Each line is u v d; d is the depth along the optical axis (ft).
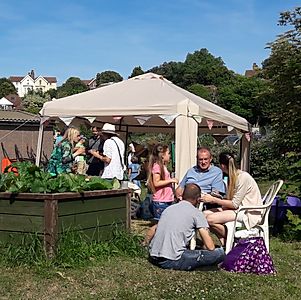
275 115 43.09
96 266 19.13
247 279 18.61
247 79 144.66
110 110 32.35
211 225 21.01
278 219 28.19
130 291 16.65
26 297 15.81
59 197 19.04
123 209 22.41
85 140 40.04
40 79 426.10
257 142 67.97
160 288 17.10
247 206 21.30
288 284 18.31
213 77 230.27
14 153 56.29
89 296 16.05
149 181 25.77
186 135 30.32
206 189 23.75
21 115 60.29
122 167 31.24
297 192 27.94
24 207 19.17
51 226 18.85
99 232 21.06
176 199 25.50
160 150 26.05
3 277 17.44
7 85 301.63
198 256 19.10
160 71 246.47
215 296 16.48
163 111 30.76
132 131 50.65
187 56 245.24
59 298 15.84
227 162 21.98
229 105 138.21
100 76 299.38
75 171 31.27
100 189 21.40
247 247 19.74
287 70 41.81
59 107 34.63
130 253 20.94
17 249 18.89
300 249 24.90
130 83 35.86
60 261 18.65
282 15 46.16
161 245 19.39
